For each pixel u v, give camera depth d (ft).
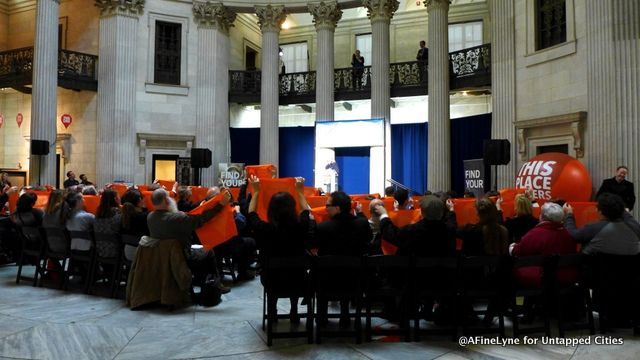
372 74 48.26
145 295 16.35
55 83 45.27
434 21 44.29
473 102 52.21
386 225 14.40
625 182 22.61
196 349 12.55
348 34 61.31
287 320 15.39
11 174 54.60
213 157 51.75
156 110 50.55
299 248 13.37
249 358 11.97
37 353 12.14
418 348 12.76
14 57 49.78
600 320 14.12
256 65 65.00
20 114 52.34
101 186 48.08
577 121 28.35
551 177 24.79
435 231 13.69
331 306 17.76
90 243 18.78
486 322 14.83
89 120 50.19
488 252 13.91
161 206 16.47
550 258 13.29
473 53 44.86
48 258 20.31
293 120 61.16
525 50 33.60
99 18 50.19
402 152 53.06
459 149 47.91
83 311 15.98
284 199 13.42
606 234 13.67
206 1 52.08
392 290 13.42
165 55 51.88
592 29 27.27
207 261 17.76
